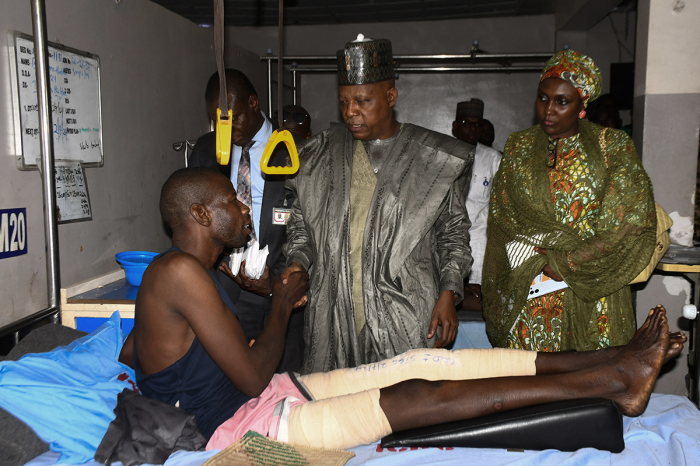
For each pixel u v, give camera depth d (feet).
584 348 5.71
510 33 19.69
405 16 19.33
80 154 7.61
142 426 4.23
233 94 6.51
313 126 21.40
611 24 19.92
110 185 8.45
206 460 4.09
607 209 5.48
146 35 9.61
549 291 5.82
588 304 5.67
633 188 5.41
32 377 4.51
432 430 4.42
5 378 4.38
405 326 5.57
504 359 5.00
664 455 4.22
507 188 6.22
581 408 4.24
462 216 5.76
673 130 9.31
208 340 4.17
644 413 4.83
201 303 4.12
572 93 5.52
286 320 5.08
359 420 4.38
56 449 4.36
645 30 9.42
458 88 20.42
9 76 6.25
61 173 7.17
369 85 5.29
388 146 5.78
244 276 5.82
